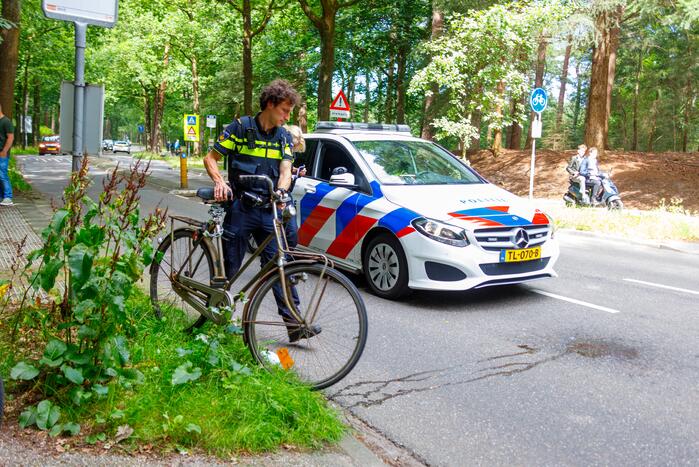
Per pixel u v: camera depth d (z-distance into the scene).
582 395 4.16
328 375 3.99
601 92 21.77
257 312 4.10
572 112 50.38
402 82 31.98
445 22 23.94
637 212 15.34
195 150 47.00
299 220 7.66
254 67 39.00
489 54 15.73
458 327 5.61
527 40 15.87
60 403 3.21
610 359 4.87
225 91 42.91
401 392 4.15
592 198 15.96
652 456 3.37
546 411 3.91
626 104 46.19
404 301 6.46
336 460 3.06
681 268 9.16
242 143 4.45
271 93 4.36
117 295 3.30
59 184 17.83
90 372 3.30
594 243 11.72
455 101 16.22
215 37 41.78
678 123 41.78
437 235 6.07
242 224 4.48
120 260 3.47
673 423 3.77
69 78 45.31
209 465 2.87
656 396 4.17
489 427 3.68
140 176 3.69
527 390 4.22
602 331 5.61
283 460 2.99
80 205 3.65
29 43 36.31
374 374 4.45
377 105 36.69
